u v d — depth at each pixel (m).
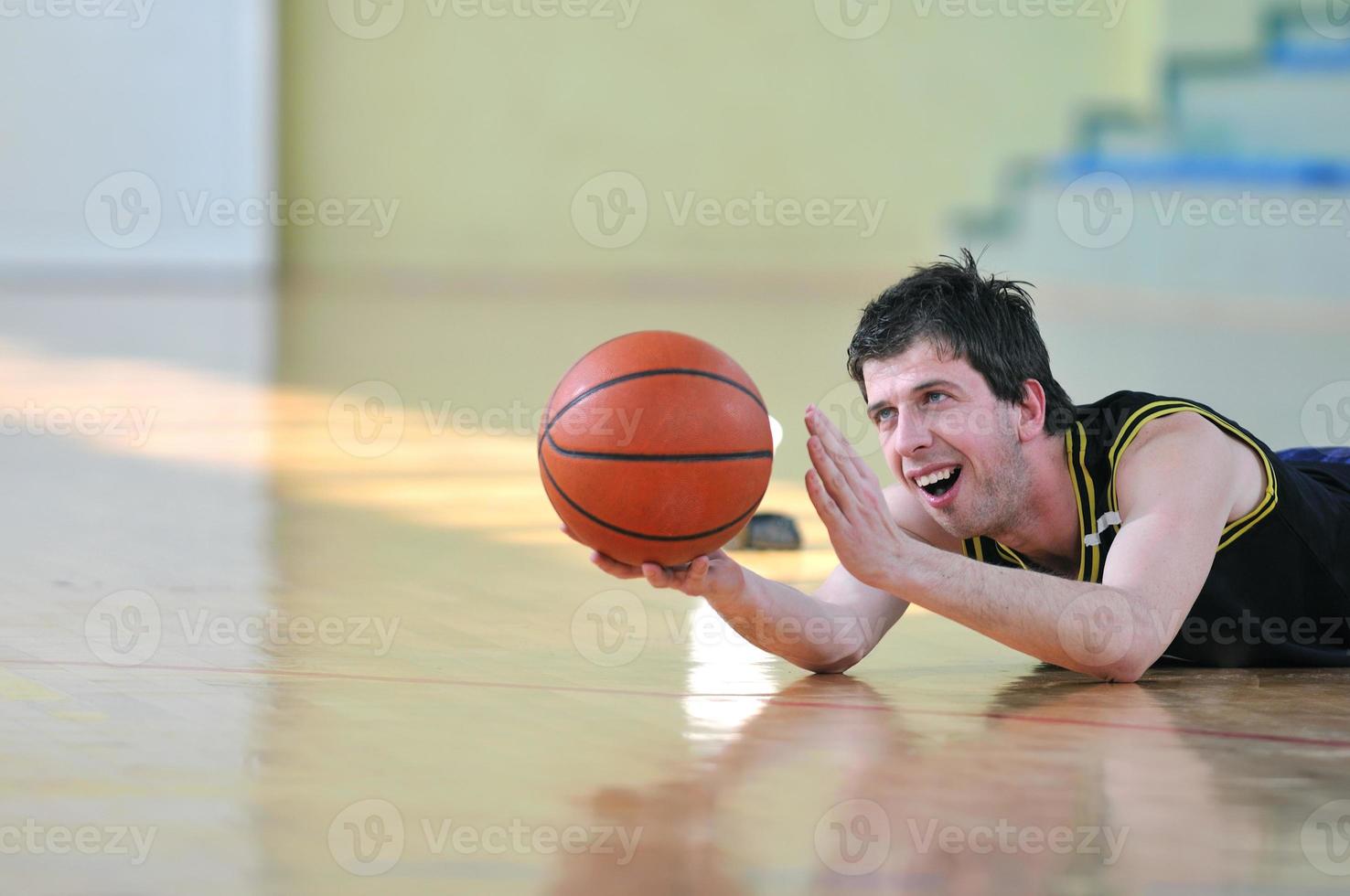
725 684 6.09
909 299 5.86
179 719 5.38
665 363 5.34
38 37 35.00
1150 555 5.68
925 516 6.43
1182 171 29.56
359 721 5.38
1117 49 36.81
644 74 37.72
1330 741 5.12
